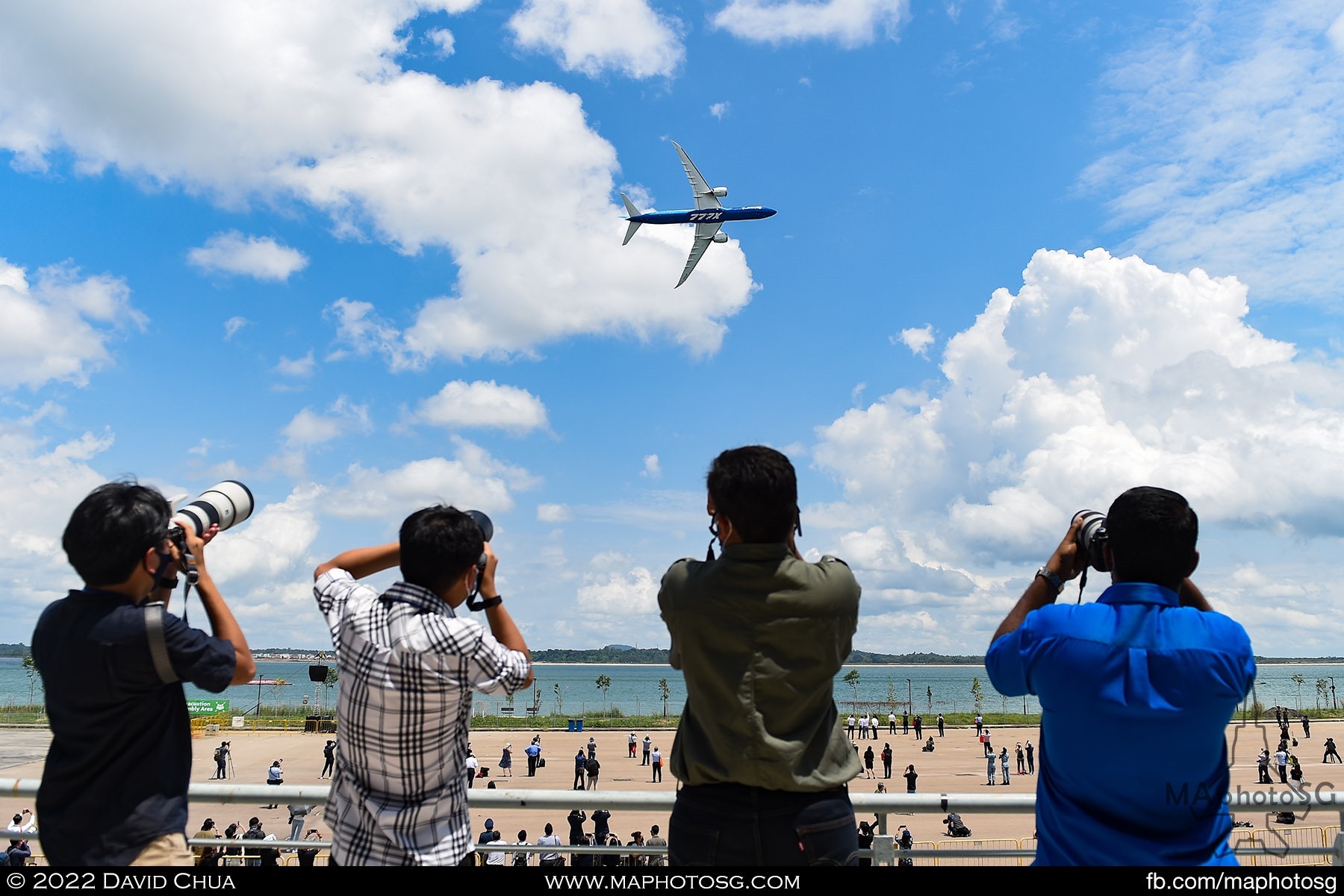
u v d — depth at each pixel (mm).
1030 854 3871
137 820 3029
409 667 2932
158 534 3125
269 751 50531
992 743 60062
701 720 3094
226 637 3238
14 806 23219
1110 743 2824
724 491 3096
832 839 3033
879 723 82125
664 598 3221
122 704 3029
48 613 3146
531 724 81562
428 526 3109
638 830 19875
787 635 3002
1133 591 2959
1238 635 2873
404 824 2959
